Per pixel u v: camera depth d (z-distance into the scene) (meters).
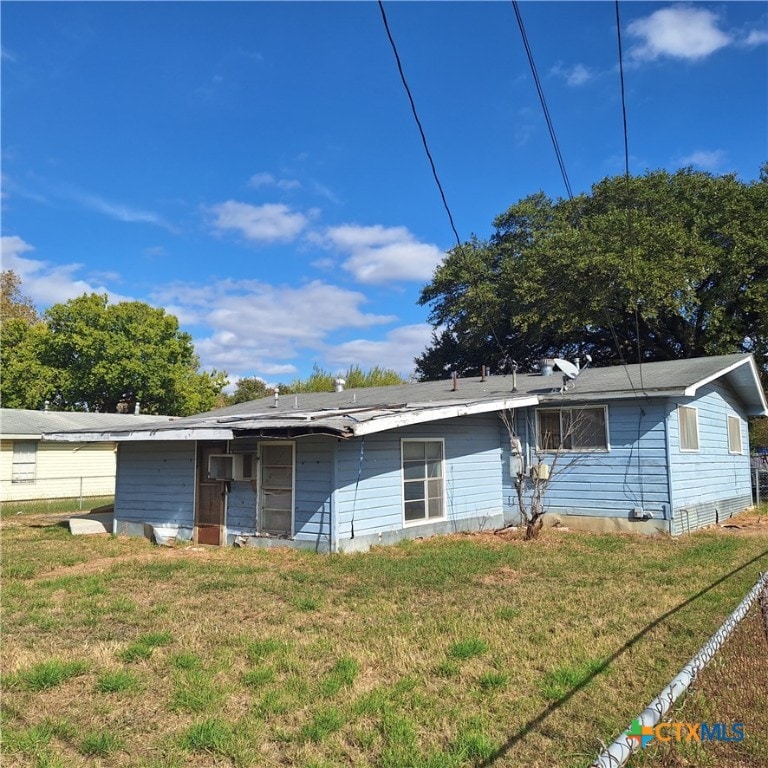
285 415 11.86
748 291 22.88
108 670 4.97
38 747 3.77
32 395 32.31
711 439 15.08
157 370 34.69
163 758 3.64
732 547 10.76
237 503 11.98
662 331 27.55
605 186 27.64
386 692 4.45
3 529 14.80
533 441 14.03
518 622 6.17
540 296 24.91
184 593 7.75
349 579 8.39
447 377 33.69
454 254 30.03
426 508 12.44
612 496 12.88
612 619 6.23
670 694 2.97
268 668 4.92
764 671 4.68
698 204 25.30
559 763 3.50
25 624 6.38
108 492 26.77
